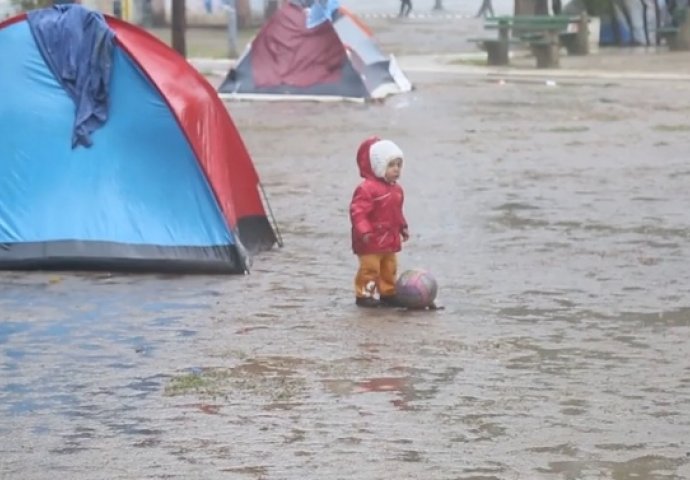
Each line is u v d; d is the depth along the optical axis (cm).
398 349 2970
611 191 5231
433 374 2767
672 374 2762
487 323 3216
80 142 4003
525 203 4956
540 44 11450
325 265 3941
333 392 2642
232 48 12519
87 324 3241
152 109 3972
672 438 2348
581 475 2159
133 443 2348
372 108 8656
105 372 2809
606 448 2295
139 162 3972
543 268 3844
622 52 12812
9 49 4072
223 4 15062
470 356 2909
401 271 3775
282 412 2516
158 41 4100
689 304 3406
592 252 4072
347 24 9638
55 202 3972
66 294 3594
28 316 3334
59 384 2727
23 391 2678
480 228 4462
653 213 4744
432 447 2306
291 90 9294
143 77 3988
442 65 12006
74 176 3988
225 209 3888
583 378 2734
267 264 3972
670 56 12281
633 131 7256
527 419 2462
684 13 12925
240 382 2720
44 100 4038
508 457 2252
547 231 4406
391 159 3341
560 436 2361
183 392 2652
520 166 5928
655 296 3497
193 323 3238
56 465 2238
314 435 2378
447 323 3219
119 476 2180
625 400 2580
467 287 3609
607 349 2967
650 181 5484
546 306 3391
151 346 3020
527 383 2700
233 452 2292
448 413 2502
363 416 2486
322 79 9281
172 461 2250
